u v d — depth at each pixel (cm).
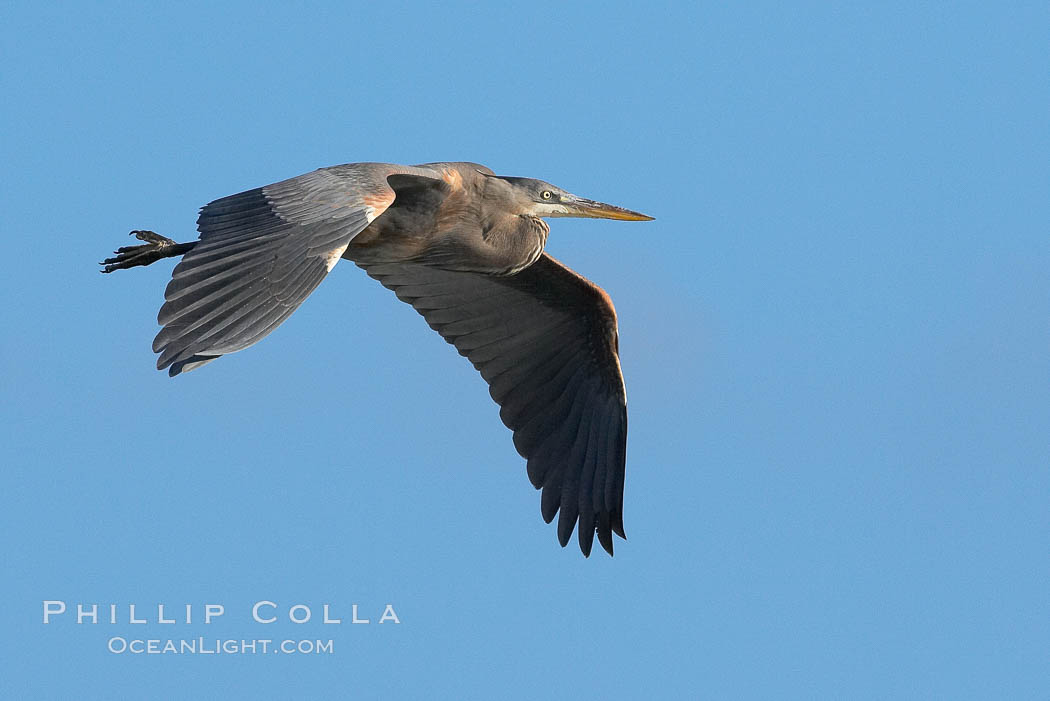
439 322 1559
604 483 1509
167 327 961
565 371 1547
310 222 1035
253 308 976
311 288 1000
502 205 1419
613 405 1521
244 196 1088
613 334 1514
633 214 1469
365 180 1088
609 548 1495
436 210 1373
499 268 1434
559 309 1528
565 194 1456
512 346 1562
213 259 1006
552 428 1545
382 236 1384
